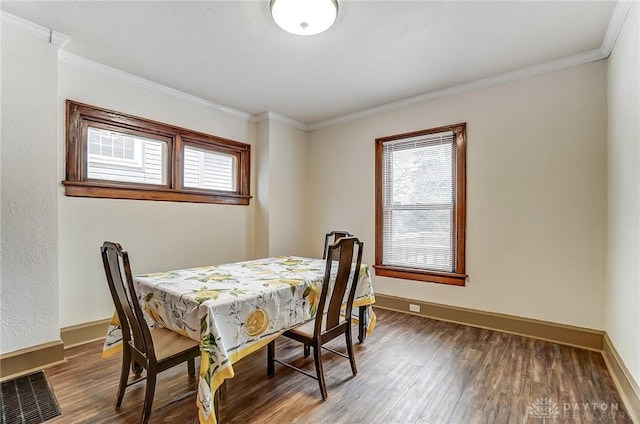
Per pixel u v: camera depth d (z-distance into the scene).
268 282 2.00
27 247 2.17
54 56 2.29
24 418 1.67
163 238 3.18
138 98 3.00
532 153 2.79
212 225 3.63
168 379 2.08
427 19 2.08
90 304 2.68
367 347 2.61
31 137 2.19
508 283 2.91
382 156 3.79
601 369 2.19
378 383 2.04
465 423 1.64
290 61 2.67
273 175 4.04
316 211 4.41
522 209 2.84
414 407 1.78
